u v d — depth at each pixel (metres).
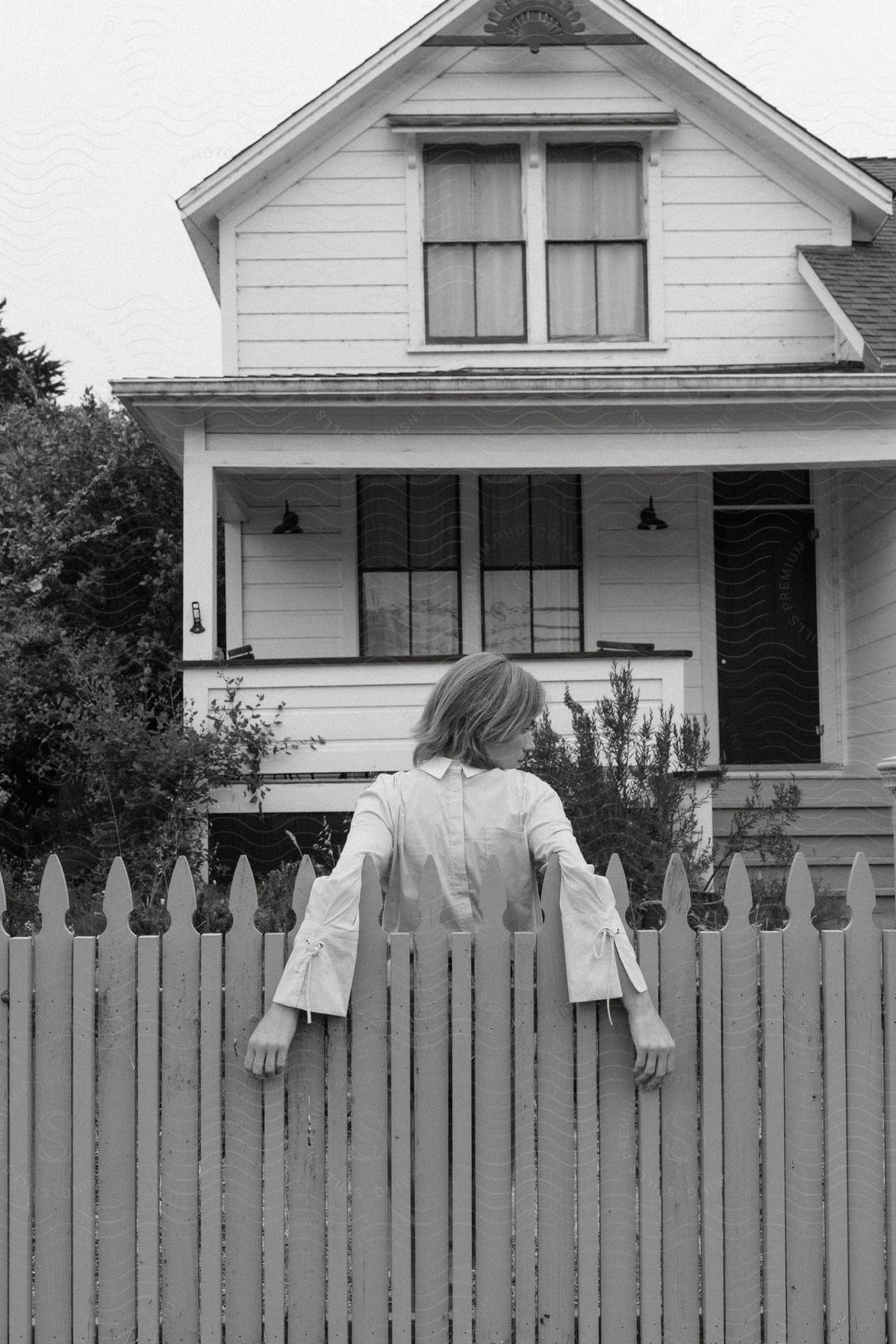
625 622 9.64
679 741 6.27
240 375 9.29
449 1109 2.45
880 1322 2.50
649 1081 2.39
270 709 7.17
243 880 2.46
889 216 9.55
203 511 7.66
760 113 9.25
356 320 9.37
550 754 5.90
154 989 2.45
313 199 9.38
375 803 2.44
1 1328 2.42
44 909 2.45
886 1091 2.52
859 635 9.31
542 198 9.45
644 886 5.50
